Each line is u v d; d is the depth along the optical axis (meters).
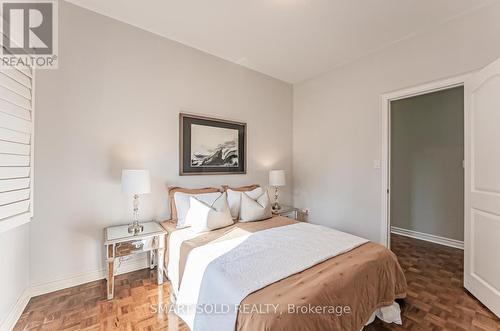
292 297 1.14
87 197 2.19
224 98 3.18
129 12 2.23
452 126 3.36
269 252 1.68
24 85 1.67
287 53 3.00
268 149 3.73
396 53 2.72
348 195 3.24
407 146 3.83
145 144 2.52
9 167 1.46
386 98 2.82
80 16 2.15
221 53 3.01
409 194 3.81
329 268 1.45
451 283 2.22
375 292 1.53
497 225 1.74
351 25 2.38
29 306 1.81
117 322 1.64
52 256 2.02
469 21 2.16
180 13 2.23
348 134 3.24
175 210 2.54
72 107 2.11
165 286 2.14
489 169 1.83
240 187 3.25
